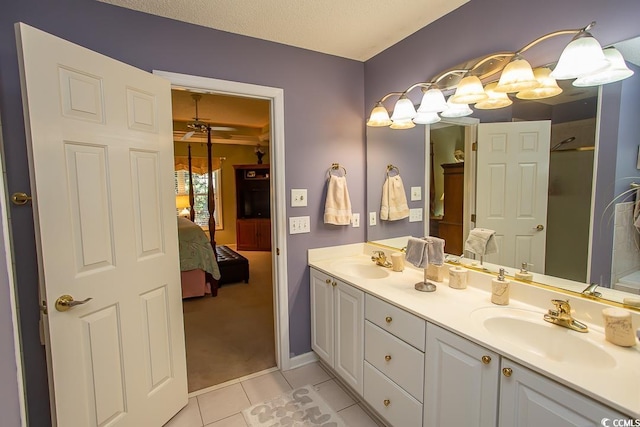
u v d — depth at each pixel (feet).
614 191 4.08
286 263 7.66
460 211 6.11
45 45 4.07
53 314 4.21
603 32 4.07
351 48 7.55
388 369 5.41
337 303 6.81
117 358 5.09
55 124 4.20
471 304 4.99
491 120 5.48
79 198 4.50
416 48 6.80
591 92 4.24
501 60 5.21
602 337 3.88
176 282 6.25
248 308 11.72
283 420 6.02
